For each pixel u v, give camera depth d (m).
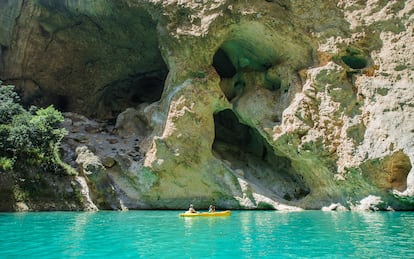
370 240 10.61
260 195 21.64
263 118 22.80
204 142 22.36
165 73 29.62
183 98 22.45
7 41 26.67
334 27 21.34
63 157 22.44
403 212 18.53
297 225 13.92
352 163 19.97
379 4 20.52
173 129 22.05
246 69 25.34
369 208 19.67
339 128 20.73
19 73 27.72
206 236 11.45
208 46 22.61
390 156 19.05
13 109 22.12
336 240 10.66
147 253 9.05
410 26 19.88
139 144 23.67
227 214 17.83
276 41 22.72
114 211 20.31
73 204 20.34
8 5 25.75
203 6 22.53
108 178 21.64
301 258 8.48
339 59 21.30
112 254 8.98
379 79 20.25
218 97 22.94
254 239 10.88
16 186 19.83
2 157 20.20
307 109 21.23
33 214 18.11
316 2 21.59
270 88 24.19
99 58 28.75
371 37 20.77
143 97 31.06
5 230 12.75
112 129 26.39
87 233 12.09
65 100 30.50
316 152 20.84
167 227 13.48
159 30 23.59
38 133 20.98
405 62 19.77
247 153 25.83
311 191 22.25
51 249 9.57
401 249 9.34
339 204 20.77
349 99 20.78
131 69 29.38
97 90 30.08
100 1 24.69
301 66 22.36
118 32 26.78
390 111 19.56
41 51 27.42
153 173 21.67
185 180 21.92
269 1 22.61
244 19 22.16
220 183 21.84
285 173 24.16
